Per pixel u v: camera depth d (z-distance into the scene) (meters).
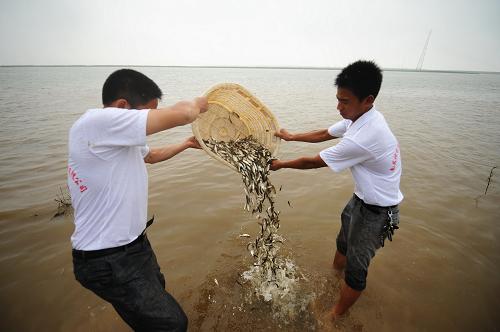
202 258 4.13
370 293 3.56
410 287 3.64
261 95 24.05
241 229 4.72
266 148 3.71
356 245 2.99
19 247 4.23
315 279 3.82
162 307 2.32
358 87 2.50
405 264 3.99
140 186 2.26
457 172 6.96
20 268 3.87
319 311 3.39
